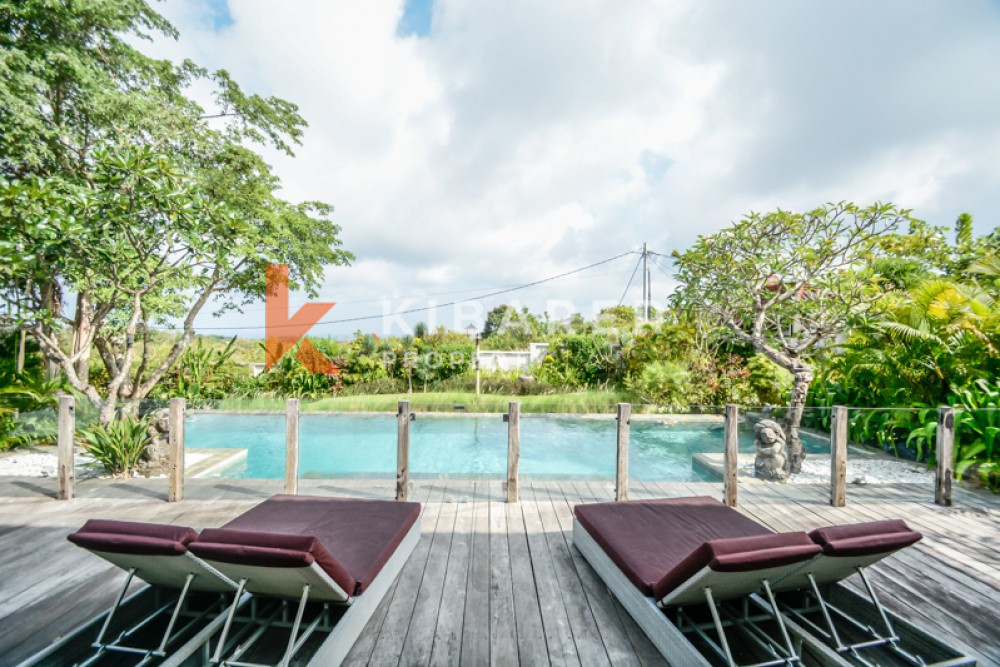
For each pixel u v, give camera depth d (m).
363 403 10.80
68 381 7.05
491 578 2.96
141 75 8.06
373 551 2.63
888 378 6.88
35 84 6.30
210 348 11.60
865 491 4.92
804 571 2.12
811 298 6.13
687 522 3.05
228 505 4.31
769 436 5.39
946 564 3.21
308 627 2.15
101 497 4.53
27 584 2.85
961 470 5.07
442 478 5.32
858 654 2.09
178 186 5.65
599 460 7.57
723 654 1.97
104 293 6.43
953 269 8.55
